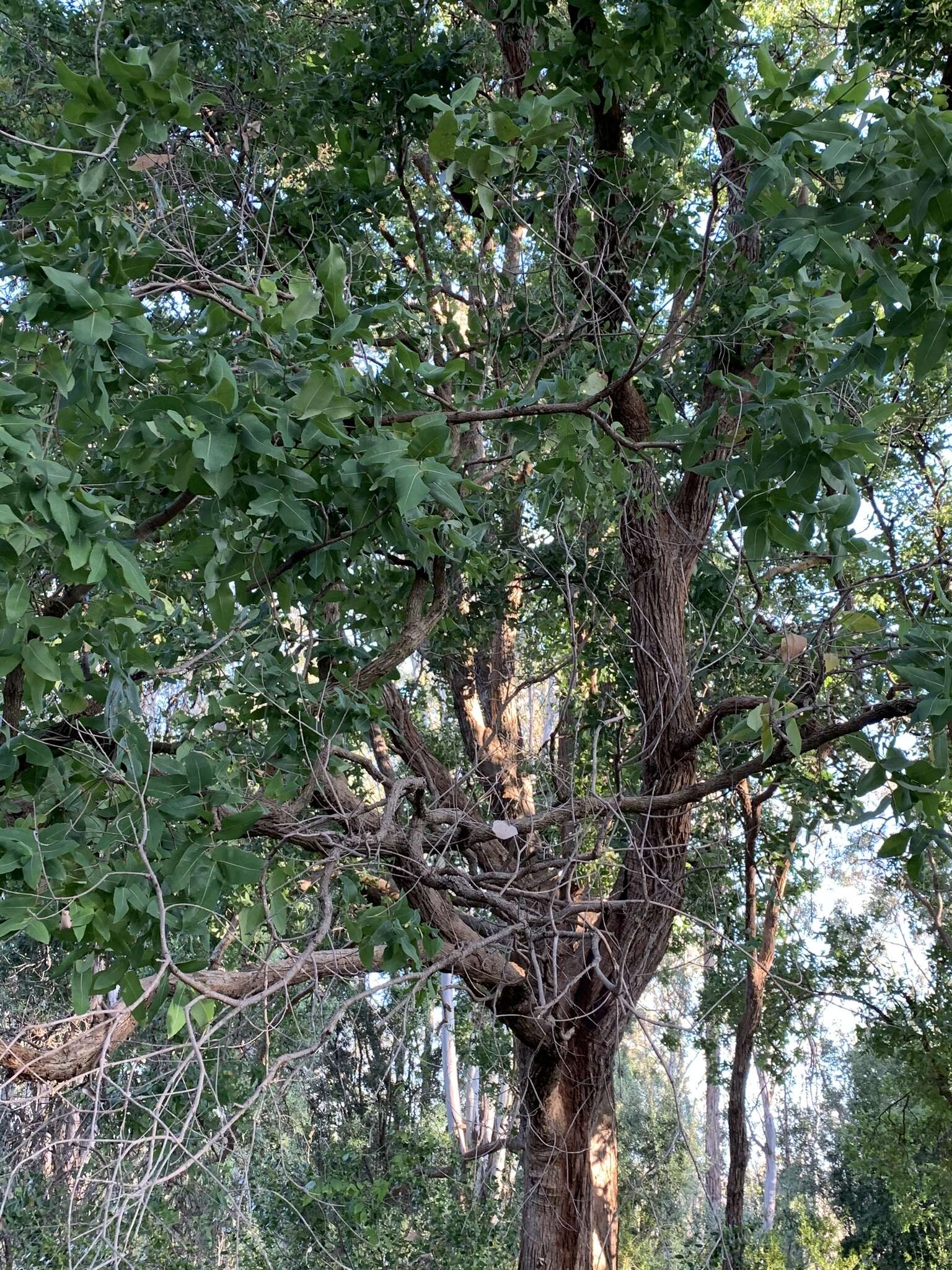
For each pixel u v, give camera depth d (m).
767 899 9.08
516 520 6.30
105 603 2.71
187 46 4.73
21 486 2.01
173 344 2.51
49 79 4.89
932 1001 8.76
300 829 3.44
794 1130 9.68
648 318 5.04
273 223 4.50
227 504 2.50
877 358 2.50
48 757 2.46
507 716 7.64
